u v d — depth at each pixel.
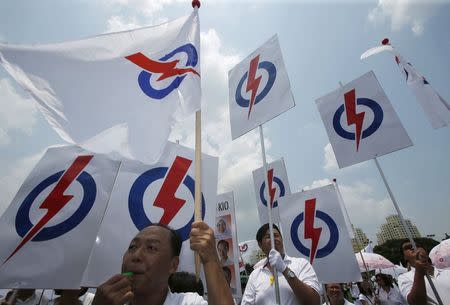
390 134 4.28
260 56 4.05
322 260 4.43
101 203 2.81
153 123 2.65
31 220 2.65
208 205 3.88
